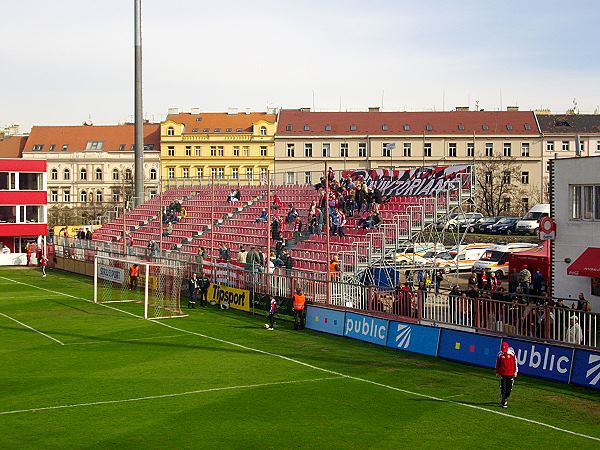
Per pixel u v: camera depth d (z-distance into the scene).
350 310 36.72
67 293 54.00
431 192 50.97
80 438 20.36
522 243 61.44
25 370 28.94
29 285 59.41
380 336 34.12
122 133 136.00
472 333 29.94
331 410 23.17
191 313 44.41
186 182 125.62
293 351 32.66
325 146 123.56
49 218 124.19
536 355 27.45
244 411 23.06
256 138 126.81
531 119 121.00
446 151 120.12
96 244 68.50
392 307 35.53
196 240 65.25
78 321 41.25
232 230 64.50
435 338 31.47
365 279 43.59
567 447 19.52
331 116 126.44
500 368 23.30
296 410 23.17
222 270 48.00
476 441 20.05
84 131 136.88
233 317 42.84
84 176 133.38
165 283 50.91
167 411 23.05
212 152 128.75
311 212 55.56
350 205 55.28
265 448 19.53
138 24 81.44
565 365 26.50
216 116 132.38
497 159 110.88
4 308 46.34
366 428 21.27
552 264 38.91
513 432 20.84
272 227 56.22
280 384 26.53
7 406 23.59
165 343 34.62
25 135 152.12
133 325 39.88
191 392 25.39
